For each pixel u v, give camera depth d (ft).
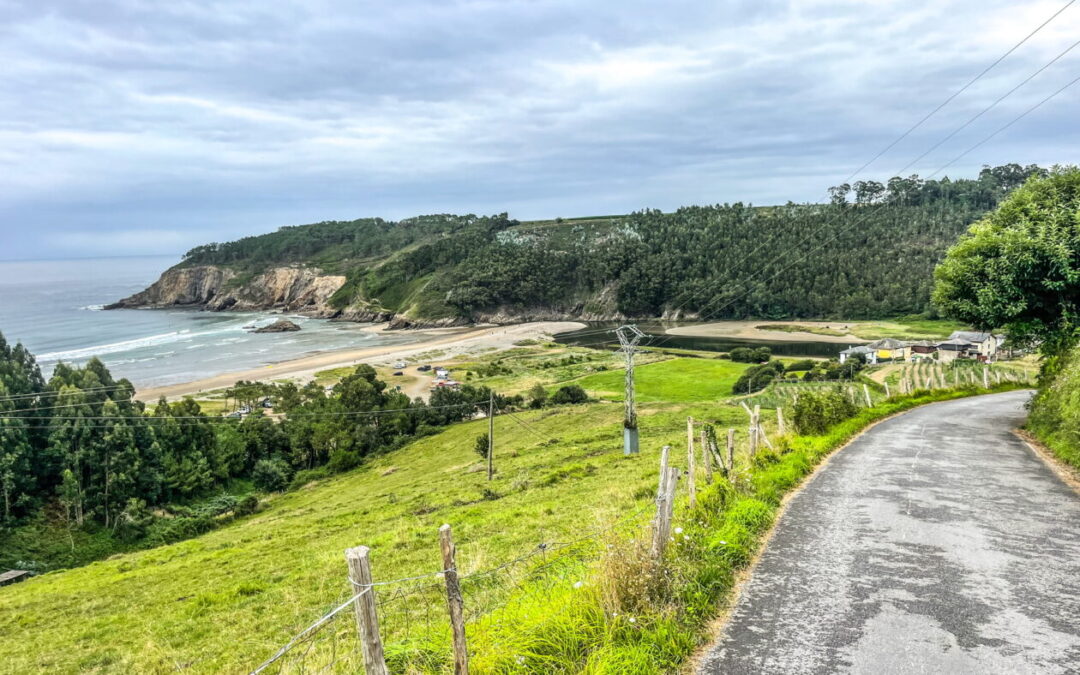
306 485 256.32
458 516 91.20
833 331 559.38
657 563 26.53
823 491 48.49
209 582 84.02
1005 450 65.92
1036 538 35.45
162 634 56.80
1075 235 74.54
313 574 70.18
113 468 218.18
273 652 44.34
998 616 25.35
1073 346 73.20
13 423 215.31
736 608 27.02
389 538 79.61
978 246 85.61
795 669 21.65
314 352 518.37
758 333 567.59
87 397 240.12
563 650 21.90
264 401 330.13
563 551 38.11
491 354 495.41
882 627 24.66
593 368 403.34
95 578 118.73
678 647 22.59
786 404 202.80
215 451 255.50
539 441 207.62
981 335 397.19
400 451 266.77
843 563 32.17
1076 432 57.16
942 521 39.32
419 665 22.79
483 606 32.07
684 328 619.67
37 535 197.88
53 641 64.44
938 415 102.73
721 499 41.81
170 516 221.25
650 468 97.76
